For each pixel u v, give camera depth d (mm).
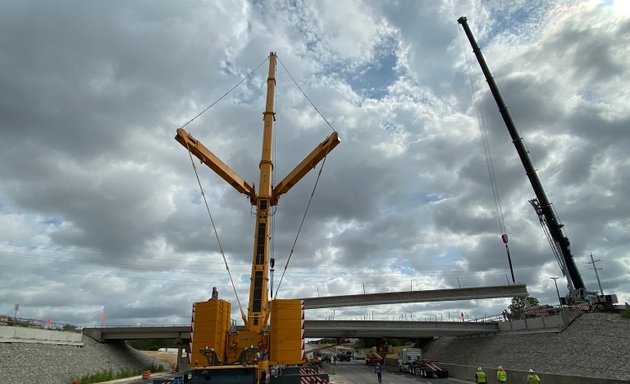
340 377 52531
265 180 22703
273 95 25250
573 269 52094
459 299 78000
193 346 17453
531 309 57594
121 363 69375
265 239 21281
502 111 60031
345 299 81375
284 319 18078
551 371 37219
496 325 62938
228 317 18984
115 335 71938
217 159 22531
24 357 47938
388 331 70250
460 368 47625
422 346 92688
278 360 17500
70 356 57750
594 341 38281
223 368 13805
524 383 31906
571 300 50812
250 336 18688
